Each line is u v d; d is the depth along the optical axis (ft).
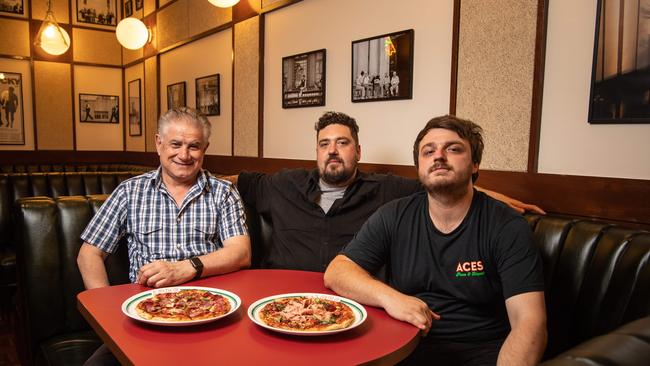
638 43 5.56
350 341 3.44
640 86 5.57
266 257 7.57
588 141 6.18
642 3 5.50
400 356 3.35
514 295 4.32
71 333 6.18
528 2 6.70
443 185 4.57
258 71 12.62
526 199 6.85
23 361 6.77
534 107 6.70
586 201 6.17
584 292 4.84
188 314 3.69
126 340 3.35
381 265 5.29
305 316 3.72
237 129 13.84
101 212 5.95
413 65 8.44
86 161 21.85
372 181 7.18
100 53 21.88
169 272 4.74
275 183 7.75
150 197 6.07
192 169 6.08
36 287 6.00
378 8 9.02
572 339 4.91
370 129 9.40
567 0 6.32
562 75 6.42
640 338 1.52
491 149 7.35
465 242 4.70
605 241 4.82
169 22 17.66
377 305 4.20
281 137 12.02
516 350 3.93
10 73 19.74
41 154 20.70
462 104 7.66
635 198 5.68
